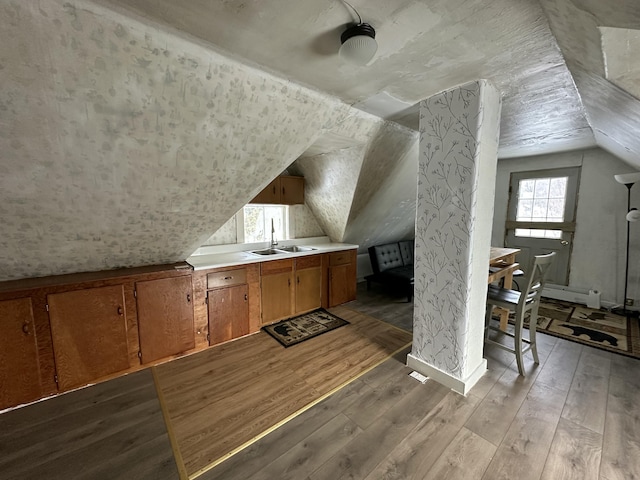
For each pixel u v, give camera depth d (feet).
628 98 4.50
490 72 5.52
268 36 4.33
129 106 4.55
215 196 7.05
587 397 6.33
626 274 11.34
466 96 5.83
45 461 4.83
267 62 5.04
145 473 4.60
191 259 9.42
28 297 6.02
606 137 8.96
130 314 7.31
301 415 5.88
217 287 8.76
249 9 3.72
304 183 12.34
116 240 6.88
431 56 4.97
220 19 3.91
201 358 8.16
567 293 12.85
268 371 7.48
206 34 4.21
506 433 5.35
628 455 4.84
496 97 6.18
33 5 3.18
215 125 5.52
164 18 3.84
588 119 7.99
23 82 3.68
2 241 5.58
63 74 3.83
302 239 13.42
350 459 4.83
